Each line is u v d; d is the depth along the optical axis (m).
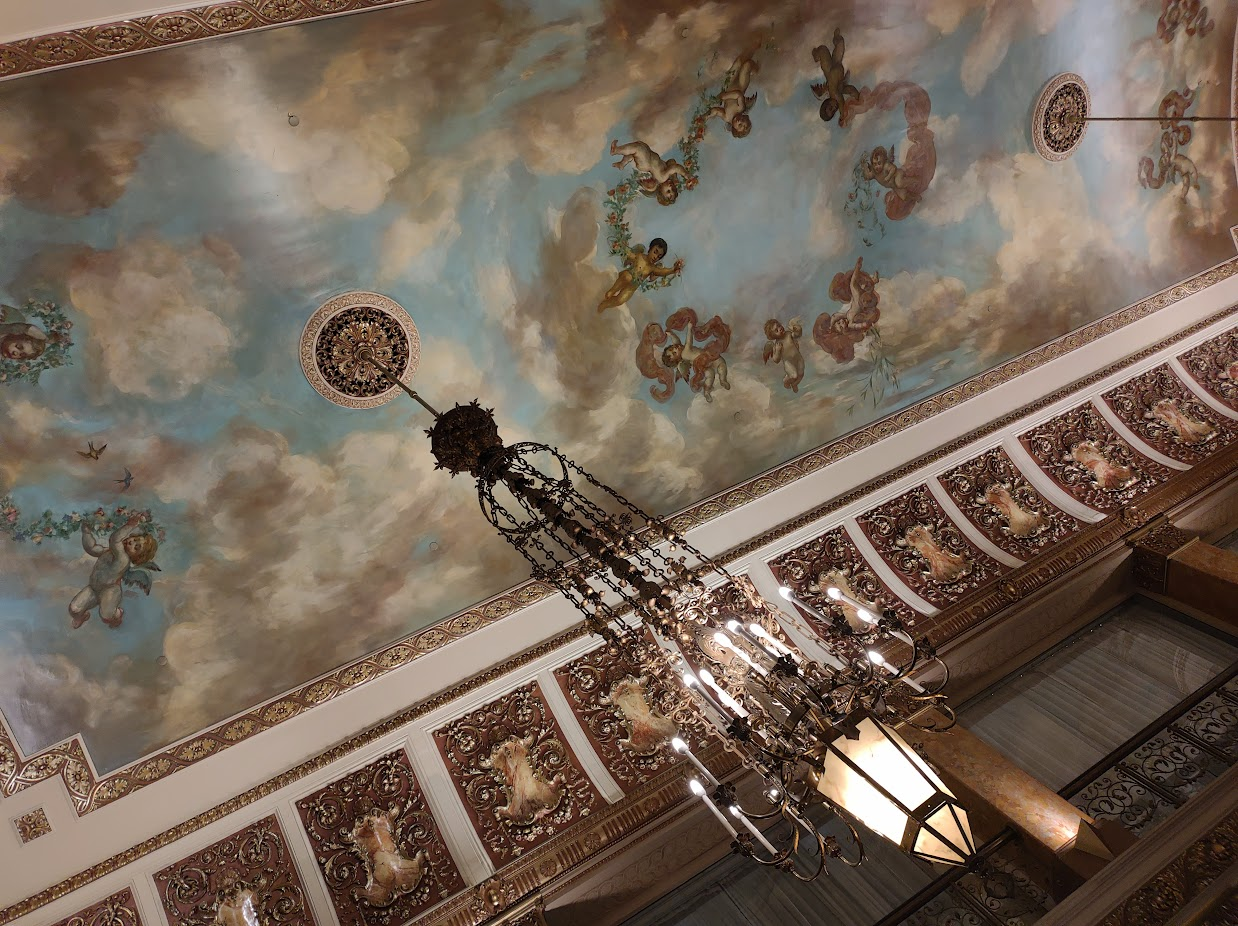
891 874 6.62
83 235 5.93
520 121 6.88
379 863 6.79
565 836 6.79
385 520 7.57
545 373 7.78
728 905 6.84
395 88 6.29
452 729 7.47
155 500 6.82
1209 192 10.44
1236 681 7.23
